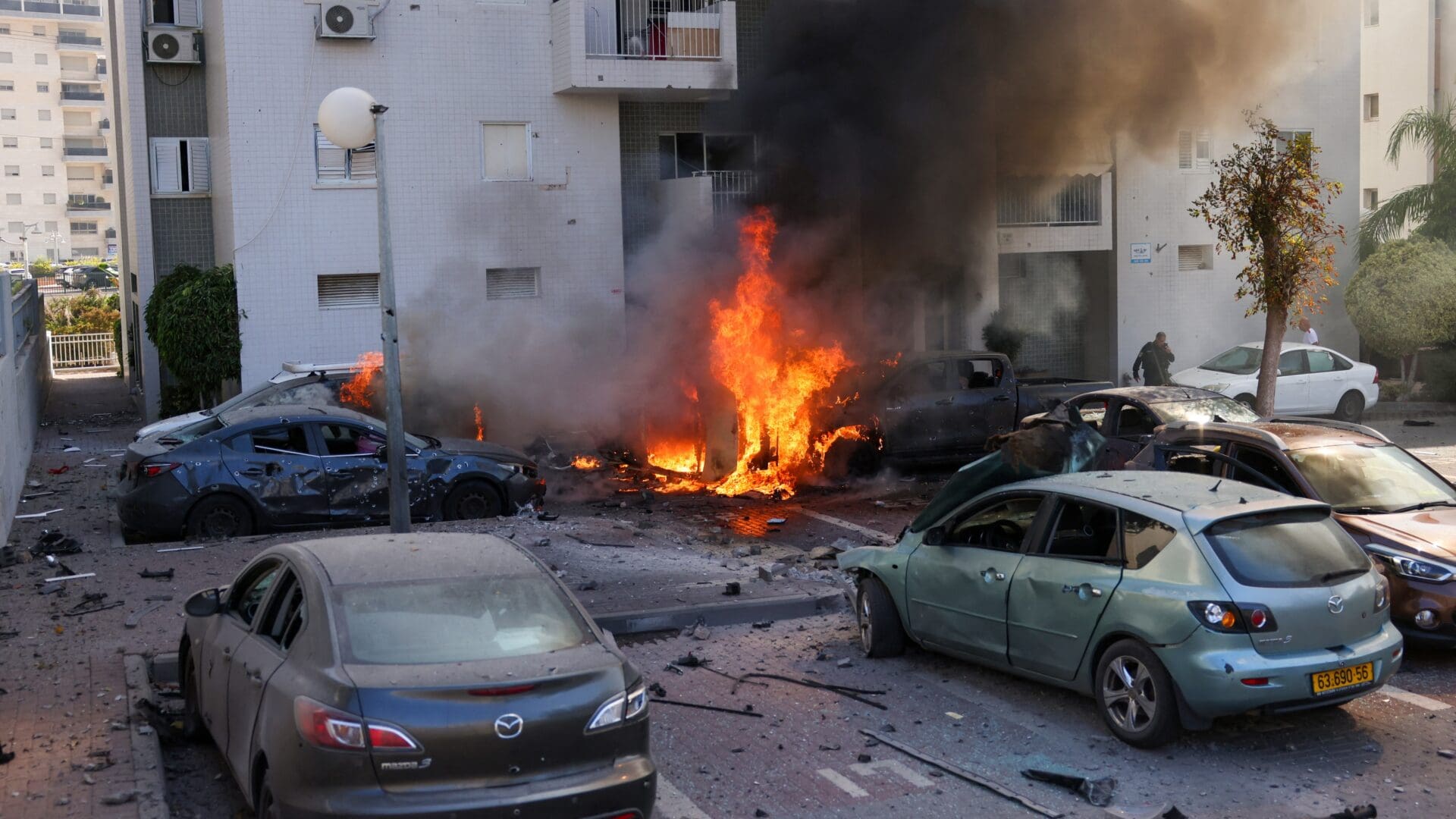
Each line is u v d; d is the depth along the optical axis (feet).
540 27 70.28
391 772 14.60
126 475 41.09
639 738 16.15
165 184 76.18
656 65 70.49
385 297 30.35
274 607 18.28
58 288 186.50
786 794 20.15
